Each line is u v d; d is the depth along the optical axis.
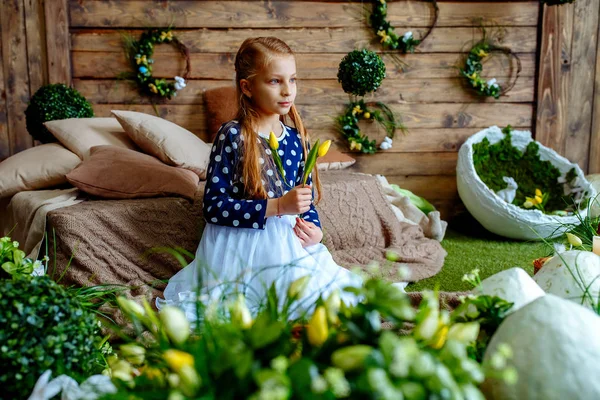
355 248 3.05
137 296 2.30
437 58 3.97
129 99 3.86
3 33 3.76
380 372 0.79
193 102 3.89
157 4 3.78
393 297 0.94
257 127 2.10
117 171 2.63
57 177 2.95
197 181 2.74
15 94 3.81
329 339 0.91
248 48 2.05
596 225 2.23
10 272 1.61
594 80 4.02
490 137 3.88
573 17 3.96
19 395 1.19
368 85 3.51
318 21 3.88
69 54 3.79
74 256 2.32
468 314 1.22
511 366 1.03
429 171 4.08
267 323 0.90
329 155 3.67
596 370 0.99
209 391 0.84
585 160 4.09
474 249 3.37
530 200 3.57
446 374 0.83
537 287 1.32
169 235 2.54
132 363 1.08
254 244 2.00
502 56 4.00
